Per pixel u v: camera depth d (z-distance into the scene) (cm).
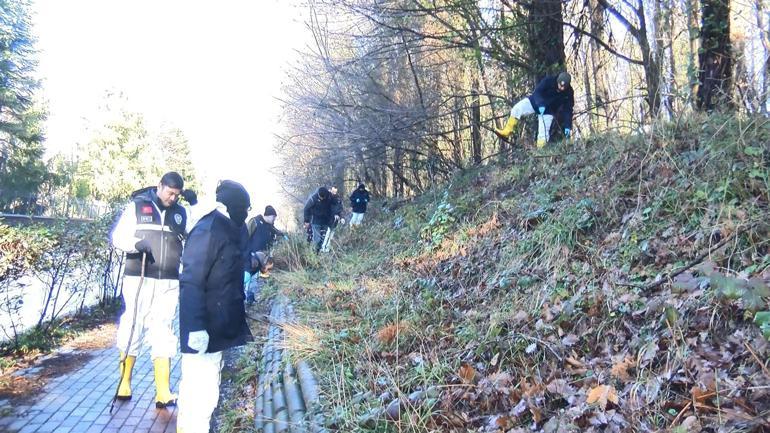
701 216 507
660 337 383
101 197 5734
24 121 4647
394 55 1298
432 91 1472
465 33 1213
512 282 613
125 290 547
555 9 1153
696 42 1002
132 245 539
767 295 309
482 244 798
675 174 595
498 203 905
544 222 693
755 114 599
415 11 1156
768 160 520
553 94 1048
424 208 1393
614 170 698
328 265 1320
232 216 438
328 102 1372
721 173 536
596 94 1382
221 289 426
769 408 290
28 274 672
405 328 594
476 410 403
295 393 520
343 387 487
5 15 4481
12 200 4388
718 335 361
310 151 1755
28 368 639
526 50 1224
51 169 5316
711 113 698
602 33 1292
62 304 855
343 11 1231
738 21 1005
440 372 468
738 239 441
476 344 490
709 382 320
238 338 436
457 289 711
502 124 1488
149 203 550
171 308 548
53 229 739
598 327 442
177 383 614
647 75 1039
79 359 682
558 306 494
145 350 753
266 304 1123
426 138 1494
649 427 311
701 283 395
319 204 1559
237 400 582
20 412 508
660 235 527
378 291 830
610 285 484
